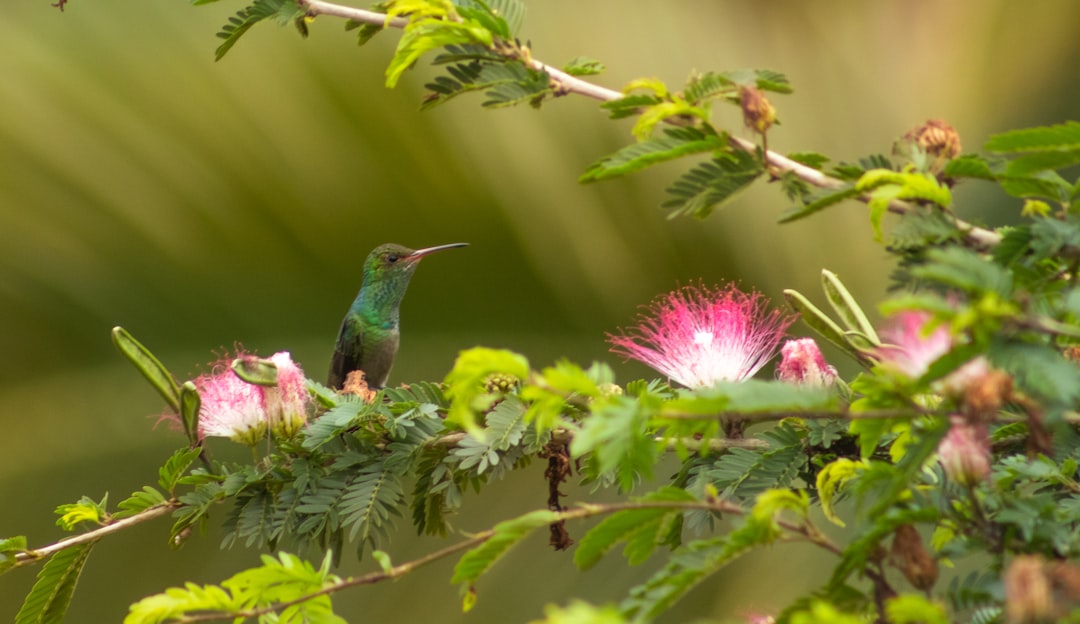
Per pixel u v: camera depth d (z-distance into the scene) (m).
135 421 11.62
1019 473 3.42
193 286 11.23
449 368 11.06
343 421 4.45
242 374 4.56
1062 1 12.77
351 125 11.19
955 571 6.58
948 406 2.63
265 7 4.32
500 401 4.41
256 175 11.22
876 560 2.77
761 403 2.56
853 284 11.02
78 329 11.45
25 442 11.44
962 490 3.00
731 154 3.30
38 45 11.52
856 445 3.99
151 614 2.99
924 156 3.19
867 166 3.25
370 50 11.26
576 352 11.05
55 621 4.43
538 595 10.48
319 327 11.30
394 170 11.17
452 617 10.63
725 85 3.45
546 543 10.59
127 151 11.34
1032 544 2.81
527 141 11.20
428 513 4.60
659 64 12.05
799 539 2.79
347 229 11.19
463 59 3.84
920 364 2.77
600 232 11.11
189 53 11.49
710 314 4.55
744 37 12.62
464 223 11.15
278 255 11.36
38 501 11.46
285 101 11.28
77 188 11.34
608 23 12.16
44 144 11.36
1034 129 2.87
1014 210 9.12
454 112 11.19
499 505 10.70
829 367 4.08
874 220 3.00
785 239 11.10
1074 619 2.19
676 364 4.49
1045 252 2.76
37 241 11.34
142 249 11.38
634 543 2.99
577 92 3.83
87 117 11.41
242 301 11.27
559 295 11.10
